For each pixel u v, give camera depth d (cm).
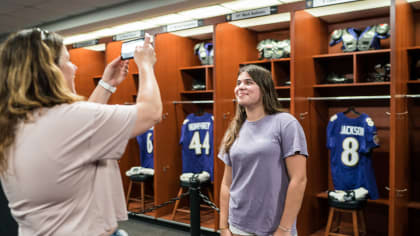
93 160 78
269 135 143
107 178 85
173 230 391
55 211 75
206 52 412
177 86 430
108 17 451
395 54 264
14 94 73
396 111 269
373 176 322
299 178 138
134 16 433
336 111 373
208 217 411
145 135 471
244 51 394
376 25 319
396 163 271
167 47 414
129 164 500
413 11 322
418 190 329
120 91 479
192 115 418
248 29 399
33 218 75
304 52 324
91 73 536
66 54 87
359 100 360
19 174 74
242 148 147
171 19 447
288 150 140
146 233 382
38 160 73
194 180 240
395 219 271
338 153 338
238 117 162
